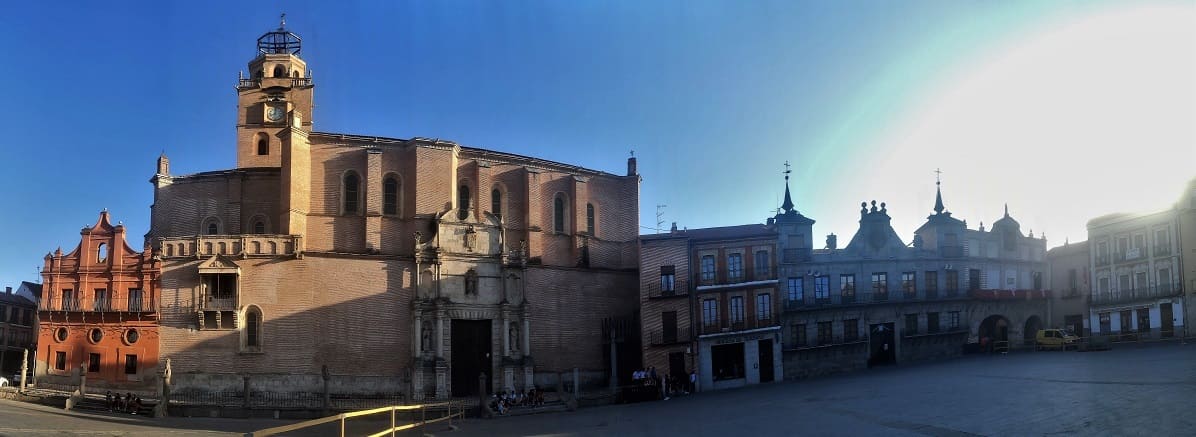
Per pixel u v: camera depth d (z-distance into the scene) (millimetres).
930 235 85875
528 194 75125
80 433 44812
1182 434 29875
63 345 71125
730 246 73250
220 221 73062
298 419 57188
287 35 89812
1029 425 34438
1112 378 47938
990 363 68250
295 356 63156
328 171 68625
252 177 73562
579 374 72750
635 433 42969
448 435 45875
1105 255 88438
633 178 83562
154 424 52281
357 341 64500
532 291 71688
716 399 59938
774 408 49531
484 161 73812
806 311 76500
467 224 69312
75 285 72438
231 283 63688
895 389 53000
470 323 68750
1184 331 78812
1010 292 88562
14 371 99312
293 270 64312
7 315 99375
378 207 68500
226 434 46375
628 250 81500
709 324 71688
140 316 69500
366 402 61312
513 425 51312
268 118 83312
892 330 80562
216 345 63031
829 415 43625
